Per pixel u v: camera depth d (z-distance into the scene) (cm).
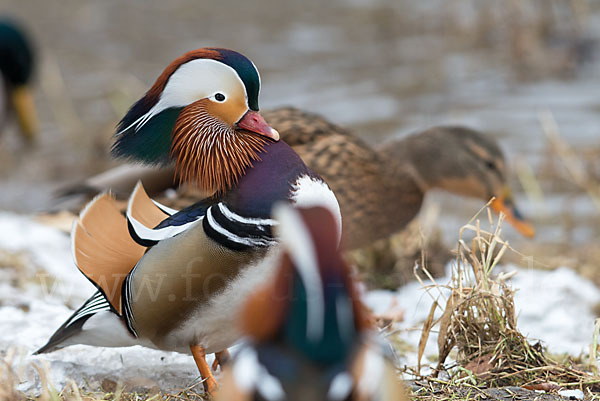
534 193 1498
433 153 1156
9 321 888
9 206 1552
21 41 1912
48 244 1228
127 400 731
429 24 2462
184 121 739
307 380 455
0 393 683
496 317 779
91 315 733
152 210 736
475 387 728
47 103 2055
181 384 776
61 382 766
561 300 1048
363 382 460
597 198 1484
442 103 1909
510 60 2161
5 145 1886
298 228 460
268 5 2828
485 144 1189
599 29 2291
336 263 459
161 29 2591
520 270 1165
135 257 714
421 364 840
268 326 464
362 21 2566
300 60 2239
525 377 755
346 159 1050
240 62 724
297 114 1088
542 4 2233
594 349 784
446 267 1191
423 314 1027
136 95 2034
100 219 723
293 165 700
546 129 1573
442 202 1520
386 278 1163
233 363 489
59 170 1731
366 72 2134
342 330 456
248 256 670
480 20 2314
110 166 1714
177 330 704
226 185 715
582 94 1952
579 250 1289
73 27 2641
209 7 2852
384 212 1099
